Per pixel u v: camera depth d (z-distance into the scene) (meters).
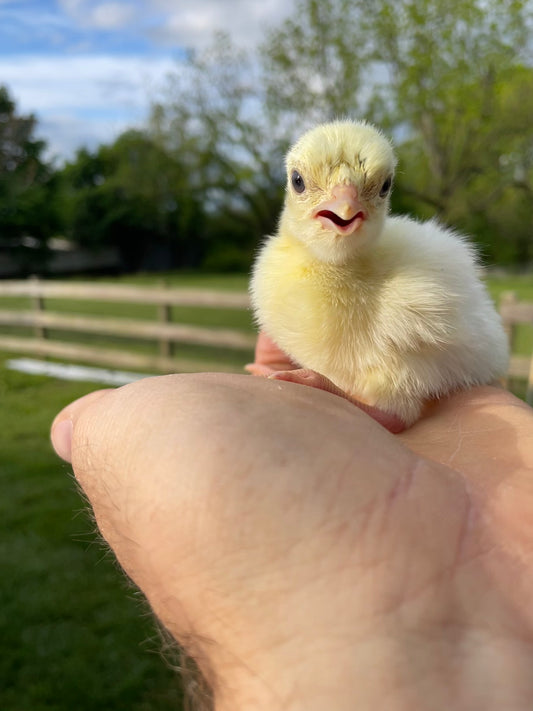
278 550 0.06
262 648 0.05
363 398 0.10
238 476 0.06
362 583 0.05
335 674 0.05
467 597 0.06
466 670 0.05
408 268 0.10
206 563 0.06
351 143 0.11
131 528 0.06
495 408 0.10
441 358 0.10
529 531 0.06
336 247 0.10
